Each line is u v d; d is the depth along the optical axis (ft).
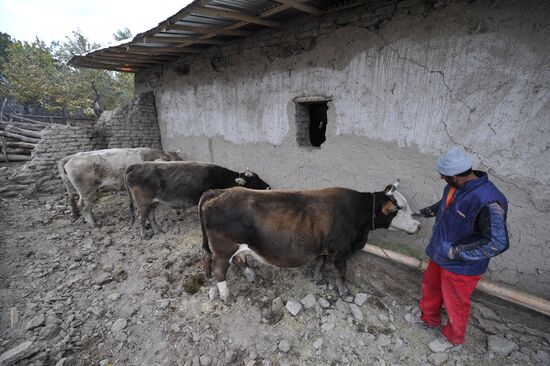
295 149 14.08
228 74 16.31
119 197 20.48
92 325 8.90
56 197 19.90
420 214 8.56
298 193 9.65
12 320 8.89
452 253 6.44
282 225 8.82
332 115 12.22
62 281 11.07
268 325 8.84
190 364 7.63
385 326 8.80
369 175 11.60
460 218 6.38
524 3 7.20
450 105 8.97
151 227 15.75
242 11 10.99
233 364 7.67
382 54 10.10
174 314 9.36
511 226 8.52
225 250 9.30
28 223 15.96
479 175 6.42
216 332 8.65
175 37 14.01
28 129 28.02
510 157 8.18
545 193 7.79
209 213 9.02
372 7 9.98
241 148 17.12
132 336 8.55
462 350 7.87
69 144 21.15
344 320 9.03
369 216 10.14
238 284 10.73
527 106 7.65
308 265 11.69
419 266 9.55
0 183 19.16
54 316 9.09
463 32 8.29
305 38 12.21
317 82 12.33
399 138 10.40
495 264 9.04
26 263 12.12
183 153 22.45
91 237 14.65
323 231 9.24
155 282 10.91
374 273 10.44
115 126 22.39
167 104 22.56
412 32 9.25
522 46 7.44
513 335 8.04
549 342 7.63
